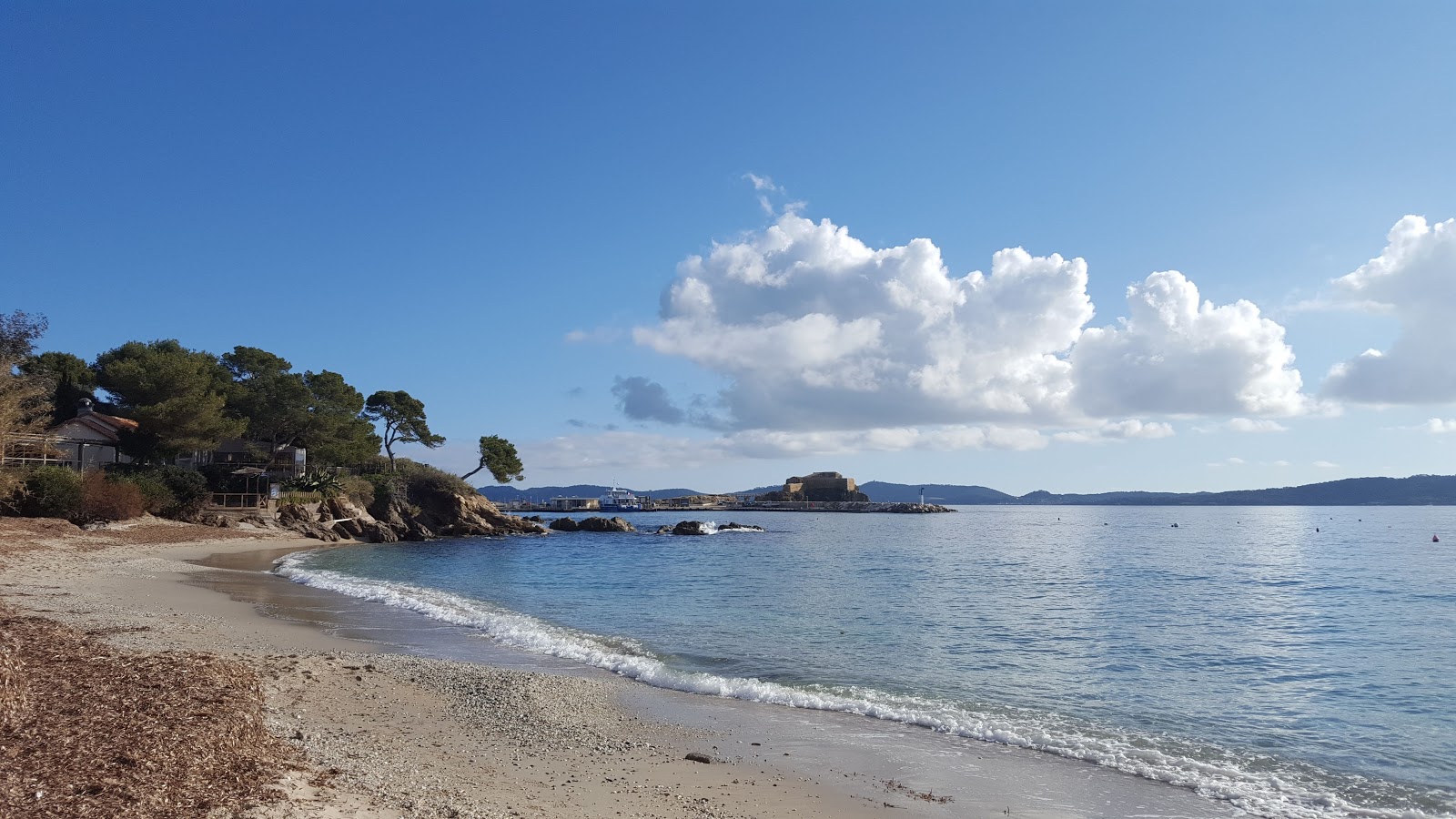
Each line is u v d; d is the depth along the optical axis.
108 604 22.98
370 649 20.09
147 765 8.10
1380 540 98.81
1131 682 19.02
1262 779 12.06
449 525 87.56
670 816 9.57
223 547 50.59
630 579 44.69
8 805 6.79
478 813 8.84
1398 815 10.66
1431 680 19.50
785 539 100.12
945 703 16.47
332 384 80.62
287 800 8.11
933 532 121.88
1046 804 10.77
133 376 59.62
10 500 44.47
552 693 15.83
